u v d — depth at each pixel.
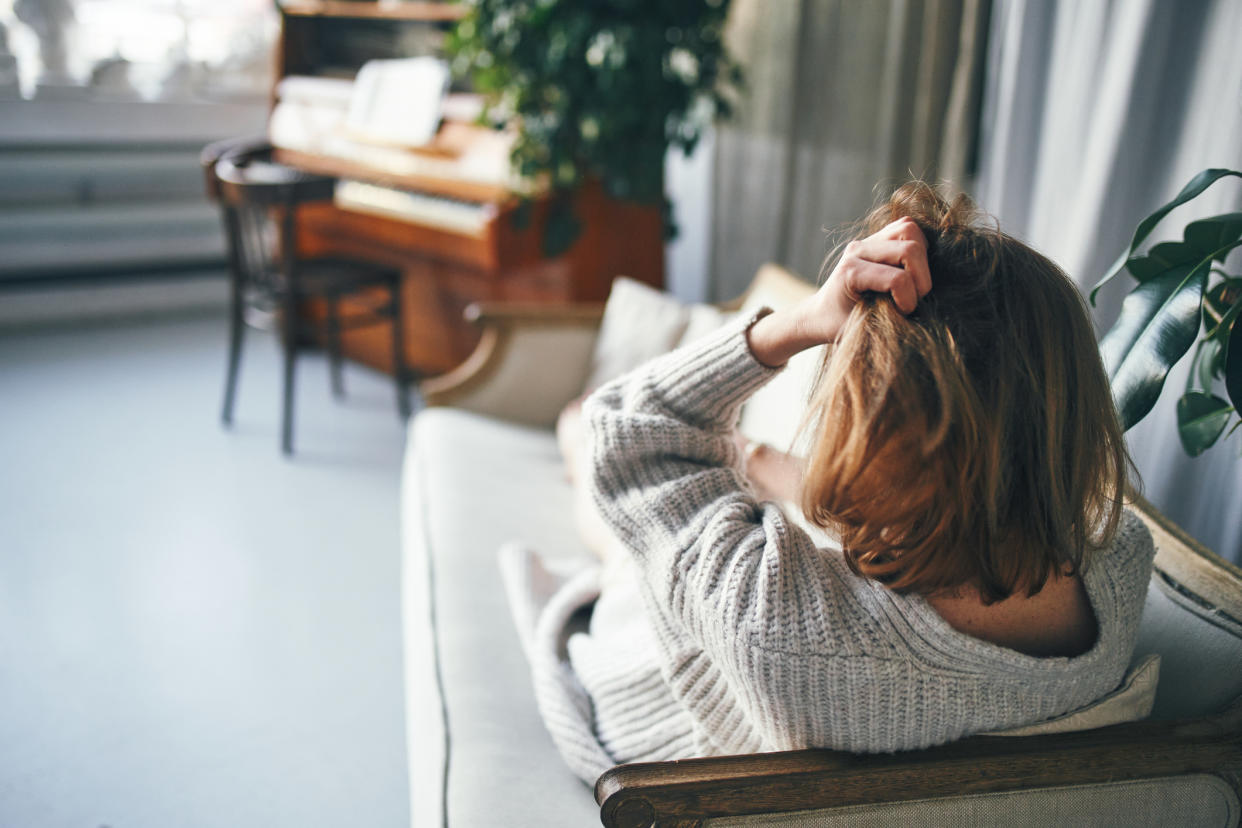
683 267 3.65
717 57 2.79
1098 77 1.63
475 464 2.02
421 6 3.39
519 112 2.82
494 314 2.26
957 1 2.14
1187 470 1.48
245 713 1.88
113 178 4.37
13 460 2.98
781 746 0.83
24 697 1.89
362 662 2.07
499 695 1.29
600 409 0.92
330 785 1.69
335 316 3.55
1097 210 1.58
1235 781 0.87
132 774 1.70
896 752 0.81
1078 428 0.71
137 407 3.48
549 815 1.05
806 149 2.71
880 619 0.76
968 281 0.71
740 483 0.90
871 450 0.67
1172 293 0.93
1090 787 0.84
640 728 1.05
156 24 4.38
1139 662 0.89
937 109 2.22
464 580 1.57
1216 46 1.42
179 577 2.38
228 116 4.57
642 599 0.92
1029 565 0.70
